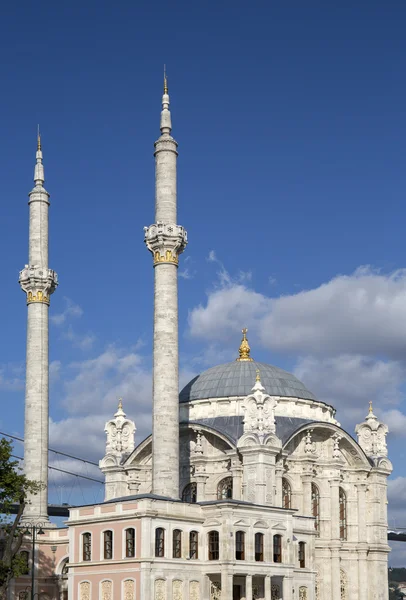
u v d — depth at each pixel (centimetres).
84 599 10300
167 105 12650
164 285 11925
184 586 10150
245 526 10488
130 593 9856
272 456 11944
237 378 13388
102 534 10331
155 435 11512
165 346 11744
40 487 11775
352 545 13200
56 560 12444
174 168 12388
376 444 13875
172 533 10181
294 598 11262
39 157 13962
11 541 10850
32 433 12800
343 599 13012
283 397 13100
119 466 13525
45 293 13262
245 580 10425
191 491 12825
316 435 13100
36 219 13575
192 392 13525
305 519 11738
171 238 12019
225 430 12650
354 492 13450
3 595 11625
